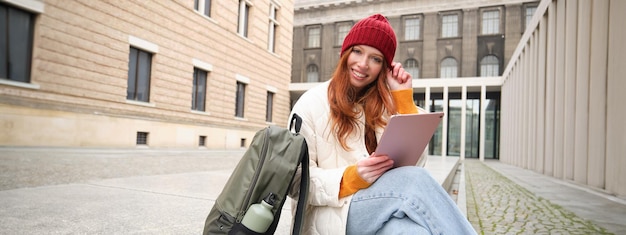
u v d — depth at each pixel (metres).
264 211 1.33
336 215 1.50
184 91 16.64
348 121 1.67
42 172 5.71
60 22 11.43
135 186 4.82
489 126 23.80
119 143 13.38
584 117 7.52
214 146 18.75
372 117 1.75
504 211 4.37
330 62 34.50
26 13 10.85
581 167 7.57
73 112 11.75
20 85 10.29
